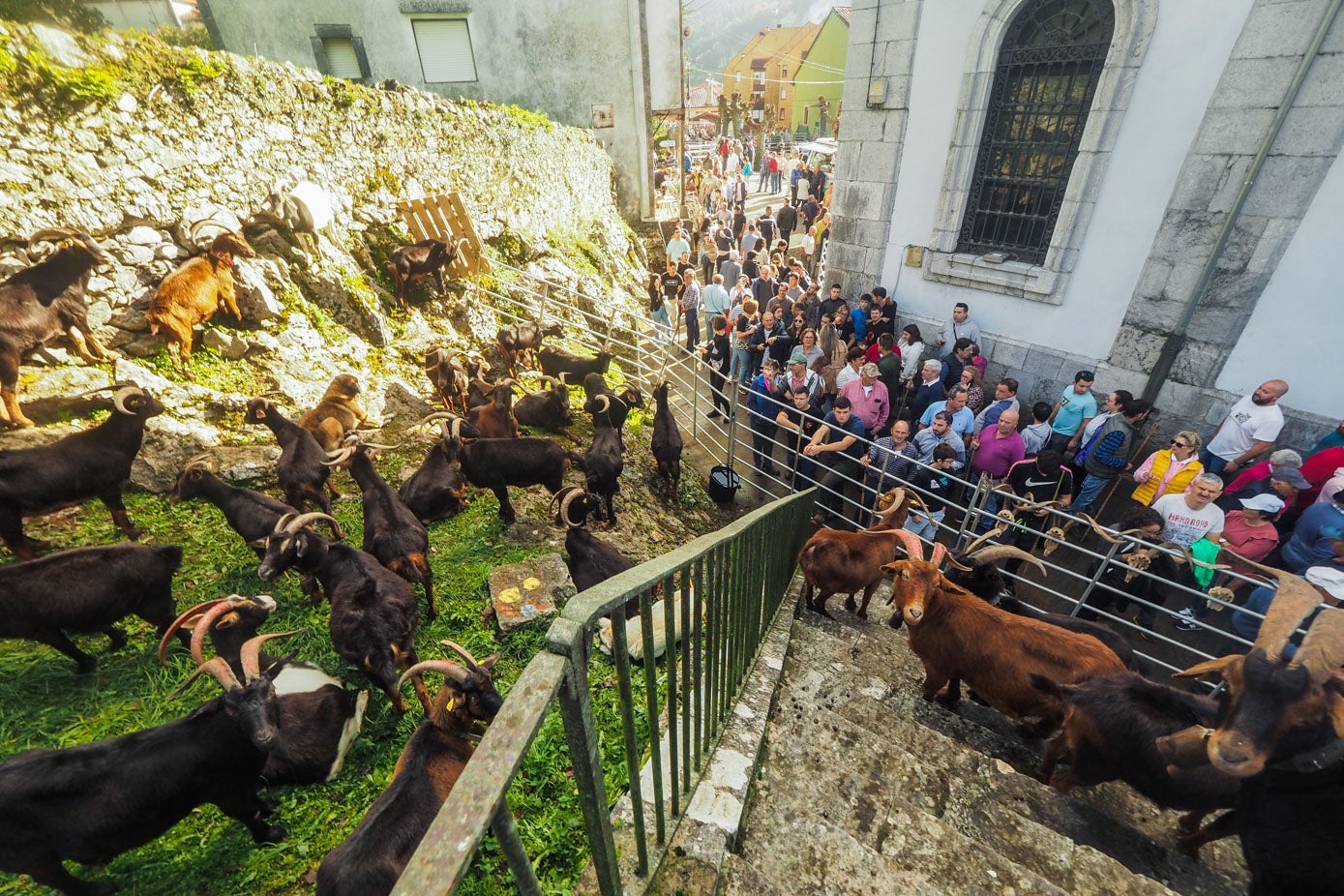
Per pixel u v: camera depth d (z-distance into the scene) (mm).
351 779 3512
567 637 1213
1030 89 8477
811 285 12875
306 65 14508
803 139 49125
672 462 8453
